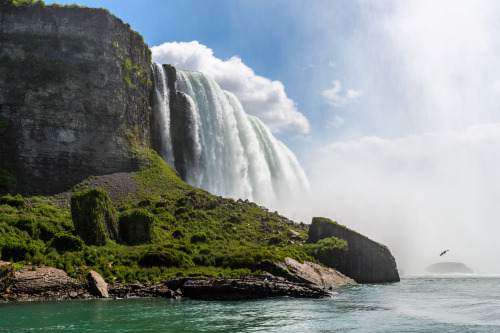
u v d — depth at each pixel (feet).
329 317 113.19
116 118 294.25
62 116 271.49
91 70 285.84
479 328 100.48
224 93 413.80
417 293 176.45
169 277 166.50
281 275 187.42
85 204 195.42
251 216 287.28
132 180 284.00
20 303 129.08
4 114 260.01
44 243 177.99
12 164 253.65
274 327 100.17
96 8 301.84
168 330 95.81
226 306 131.34
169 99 356.18
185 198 275.59
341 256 236.02
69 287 144.77
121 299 143.02
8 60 269.85
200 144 359.46
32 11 285.43
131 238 209.67
